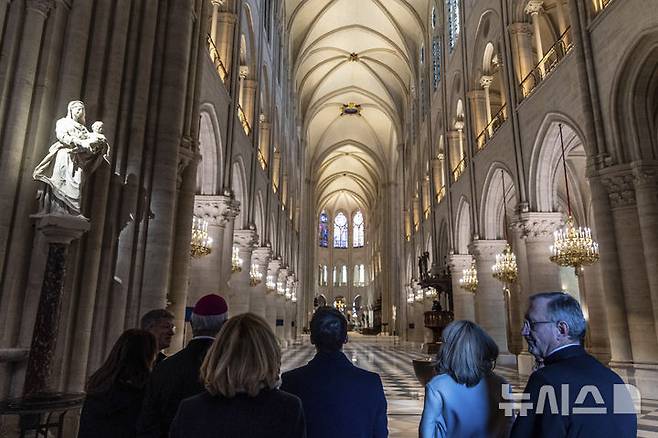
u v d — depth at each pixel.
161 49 8.40
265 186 21.06
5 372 5.02
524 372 13.09
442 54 23.53
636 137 9.09
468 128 19.03
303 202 40.03
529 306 2.21
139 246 7.50
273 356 1.90
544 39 19.36
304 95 39.03
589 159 9.88
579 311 2.09
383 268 45.88
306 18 30.86
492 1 16.58
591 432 1.77
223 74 13.94
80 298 6.12
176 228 9.16
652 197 8.74
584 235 11.09
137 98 7.54
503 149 15.45
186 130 9.34
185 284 9.08
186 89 9.48
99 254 6.45
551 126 12.52
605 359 16.05
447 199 22.17
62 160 5.35
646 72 9.03
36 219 5.31
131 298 7.29
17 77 5.49
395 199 43.41
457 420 2.37
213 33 13.98
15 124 5.37
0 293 5.09
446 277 21.47
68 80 6.09
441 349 2.52
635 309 8.74
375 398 2.44
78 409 5.23
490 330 17.23
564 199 21.66
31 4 5.72
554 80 12.09
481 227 17.89
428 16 27.25
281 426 1.80
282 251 27.53
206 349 2.66
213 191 13.11
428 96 27.39
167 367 2.61
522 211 13.58
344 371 2.48
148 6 7.89
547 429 1.80
